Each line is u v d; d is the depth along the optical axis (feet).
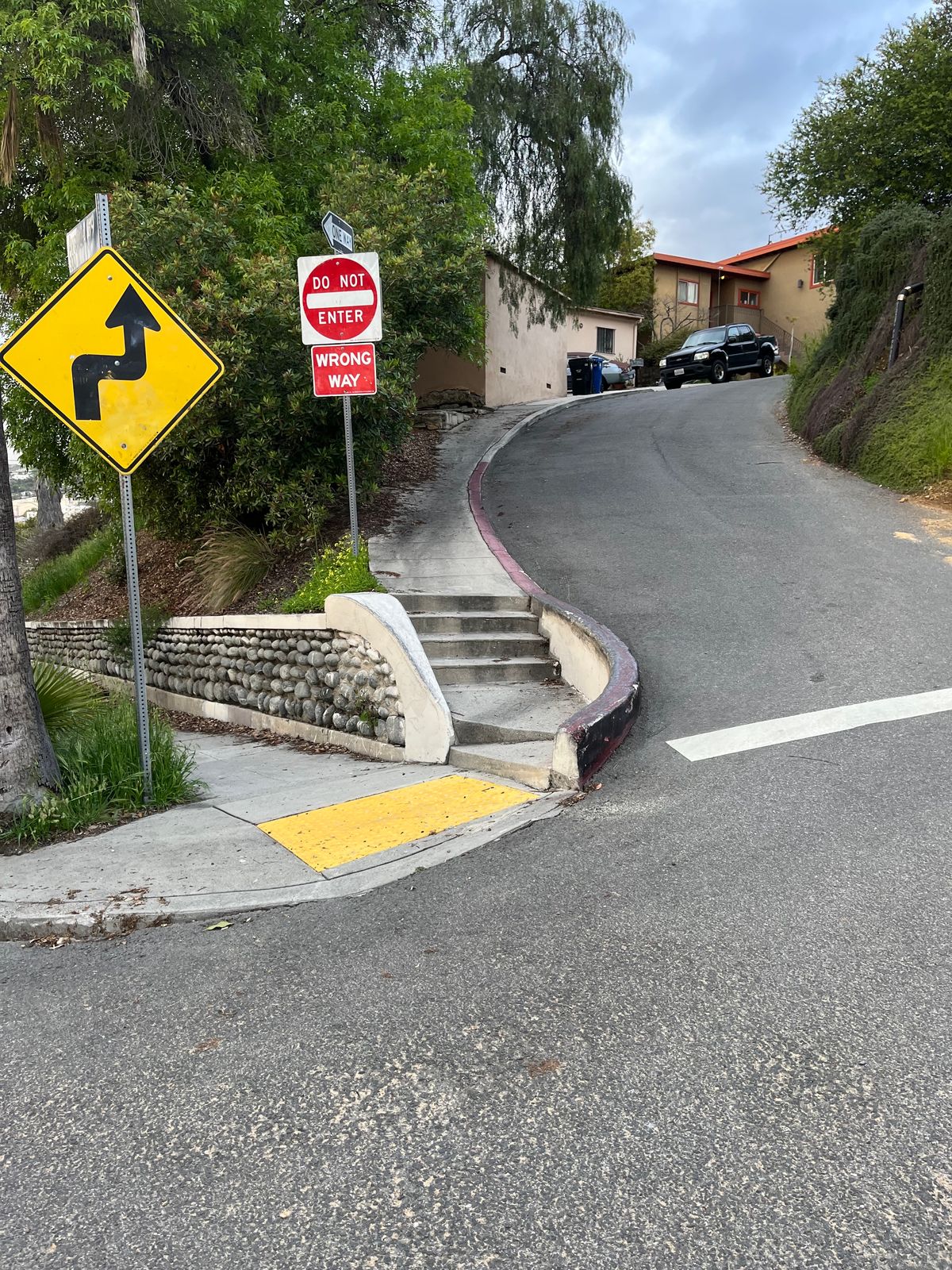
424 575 29.94
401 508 38.99
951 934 10.46
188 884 13.94
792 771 15.99
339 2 50.14
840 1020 9.02
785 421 54.75
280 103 43.37
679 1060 8.59
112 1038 9.87
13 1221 7.19
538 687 23.76
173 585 38.63
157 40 34.09
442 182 38.65
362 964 11.03
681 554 31.24
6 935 12.94
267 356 30.91
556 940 11.10
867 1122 7.61
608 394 82.33
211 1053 9.38
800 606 25.49
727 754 17.19
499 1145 7.62
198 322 29.71
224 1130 8.13
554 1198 7.00
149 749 18.70
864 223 57.11
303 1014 9.98
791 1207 6.75
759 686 20.56
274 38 41.73
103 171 38.29
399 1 54.08
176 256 31.12
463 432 60.08
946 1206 6.68
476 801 17.02
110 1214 7.20
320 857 14.79
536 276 74.59
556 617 24.91
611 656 21.11
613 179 73.41
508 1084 8.42
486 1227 6.75
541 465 48.11
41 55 30.40
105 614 41.09
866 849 12.78
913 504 34.50
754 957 10.29
